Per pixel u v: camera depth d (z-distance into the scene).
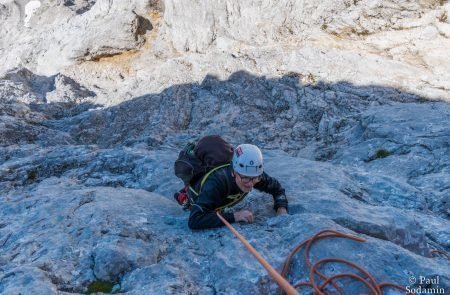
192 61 19.73
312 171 6.53
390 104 14.94
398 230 4.96
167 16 23.50
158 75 19.59
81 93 21.47
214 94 17.89
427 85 15.82
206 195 4.68
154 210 5.60
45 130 15.97
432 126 11.88
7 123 15.48
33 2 31.56
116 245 4.58
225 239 4.68
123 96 19.19
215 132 15.42
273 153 8.23
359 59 17.17
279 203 5.17
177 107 17.42
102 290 4.23
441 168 10.05
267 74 17.98
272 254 4.39
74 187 7.09
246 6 21.23
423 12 18.58
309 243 4.30
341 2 19.56
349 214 5.00
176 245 4.76
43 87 22.34
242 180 4.48
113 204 5.62
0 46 30.67
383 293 3.93
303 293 4.00
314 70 17.52
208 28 21.81
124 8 25.30
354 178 6.97
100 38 23.20
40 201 6.03
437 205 8.19
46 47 25.81
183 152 5.00
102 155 8.27
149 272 4.26
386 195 6.73
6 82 21.44
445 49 17.22
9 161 9.09
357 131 13.51
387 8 18.86
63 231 5.06
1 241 5.14
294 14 20.17
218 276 4.23
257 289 4.05
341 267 4.12
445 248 5.84
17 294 3.90
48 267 4.38
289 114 16.16
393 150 11.38
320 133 14.72
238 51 19.70
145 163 7.60
